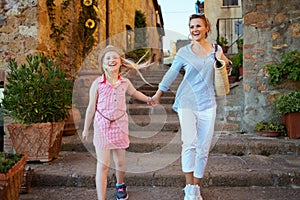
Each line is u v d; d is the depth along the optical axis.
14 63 2.84
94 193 2.33
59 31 3.86
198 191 2.10
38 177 2.47
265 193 2.32
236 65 4.71
